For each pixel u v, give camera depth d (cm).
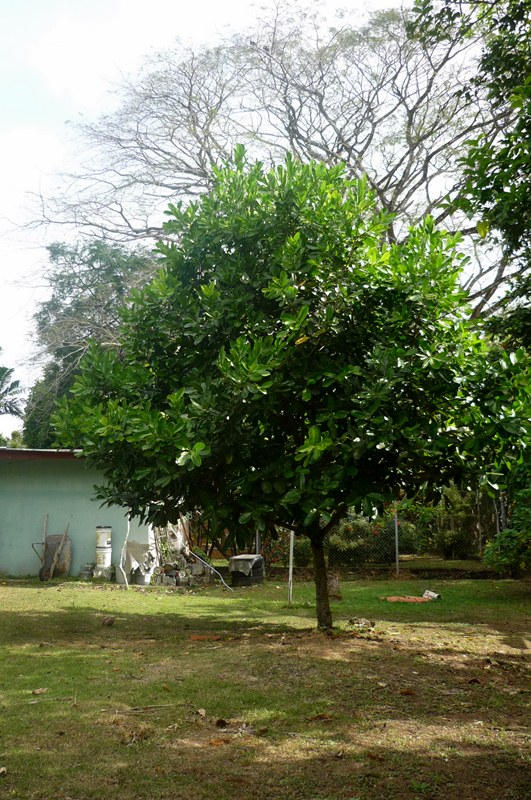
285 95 2136
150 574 1312
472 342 721
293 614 934
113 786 351
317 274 712
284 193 757
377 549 1606
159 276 809
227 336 737
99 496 828
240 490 707
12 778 359
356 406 690
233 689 520
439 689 532
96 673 570
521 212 488
